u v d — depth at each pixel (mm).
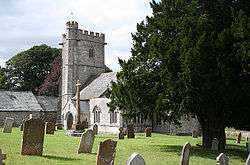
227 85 21266
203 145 25750
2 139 25156
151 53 23547
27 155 16766
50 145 22969
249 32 20953
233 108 23125
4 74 75125
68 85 61875
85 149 19188
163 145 27500
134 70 24750
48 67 76312
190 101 22109
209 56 21547
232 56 21562
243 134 42281
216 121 24578
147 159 18656
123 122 49812
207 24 22469
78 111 34875
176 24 23469
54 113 63469
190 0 24516
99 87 57094
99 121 54062
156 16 25609
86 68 63438
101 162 14070
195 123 51562
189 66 21172
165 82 22734
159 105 22922
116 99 26422
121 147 24719
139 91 24203
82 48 63406
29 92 63156
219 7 23766
